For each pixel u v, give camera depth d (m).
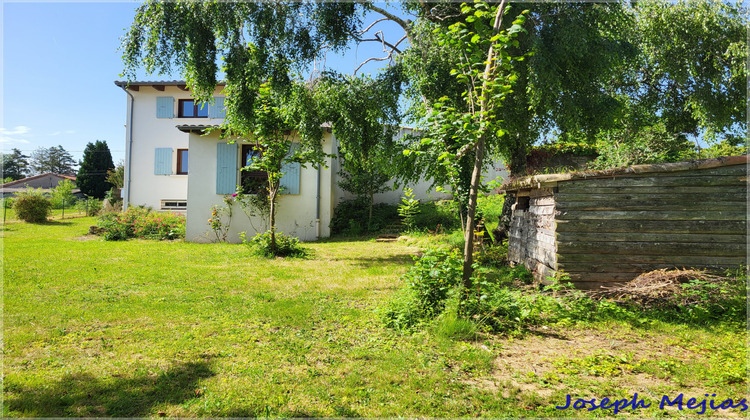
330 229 15.02
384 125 10.62
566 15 8.69
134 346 3.85
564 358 3.64
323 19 9.75
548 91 8.60
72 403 2.75
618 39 9.61
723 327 4.46
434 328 4.27
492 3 8.32
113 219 14.71
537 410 2.70
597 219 5.78
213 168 14.08
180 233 14.38
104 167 37.91
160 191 17.92
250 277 7.44
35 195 19.48
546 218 6.54
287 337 4.18
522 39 8.66
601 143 12.39
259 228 14.16
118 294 5.95
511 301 4.82
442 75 9.02
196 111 18.36
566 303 5.11
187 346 3.87
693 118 12.30
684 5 11.05
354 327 4.54
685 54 11.15
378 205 18.08
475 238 10.99
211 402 2.76
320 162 10.13
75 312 4.92
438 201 18.25
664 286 5.07
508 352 3.80
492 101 4.64
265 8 9.59
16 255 9.34
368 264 9.09
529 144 11.00
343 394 2.93
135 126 18.09
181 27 9.38
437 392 2.96
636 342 4.12
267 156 9.85
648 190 5.71
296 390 2.98
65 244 11.91
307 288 6.57
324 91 9.95
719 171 5.58
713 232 5.55
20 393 2.86
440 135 5.14
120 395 2.87
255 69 9.62
